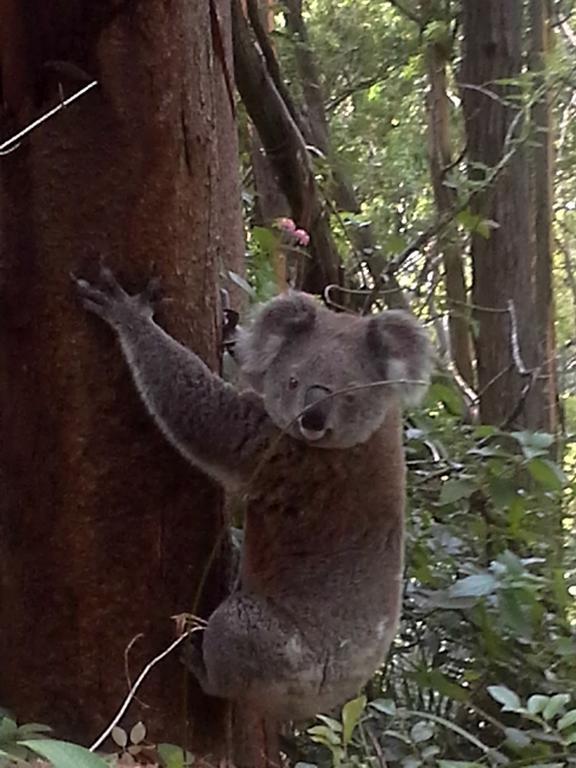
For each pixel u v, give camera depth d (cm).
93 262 311
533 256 860
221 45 439
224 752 341
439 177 891
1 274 312
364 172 1136
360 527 352
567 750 365
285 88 629
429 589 468
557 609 476
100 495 315
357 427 340
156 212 313
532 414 816
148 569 320
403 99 1191
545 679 440
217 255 340
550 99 905
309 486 346
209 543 331
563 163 1180
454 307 886
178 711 325
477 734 453
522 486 504
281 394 340
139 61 305
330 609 345
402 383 326
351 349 346
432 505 481
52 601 317
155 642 321
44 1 299
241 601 334
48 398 314
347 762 326
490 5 845
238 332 366
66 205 308
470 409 668
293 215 634
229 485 342
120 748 309
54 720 317
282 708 342
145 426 319
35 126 299
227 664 326
